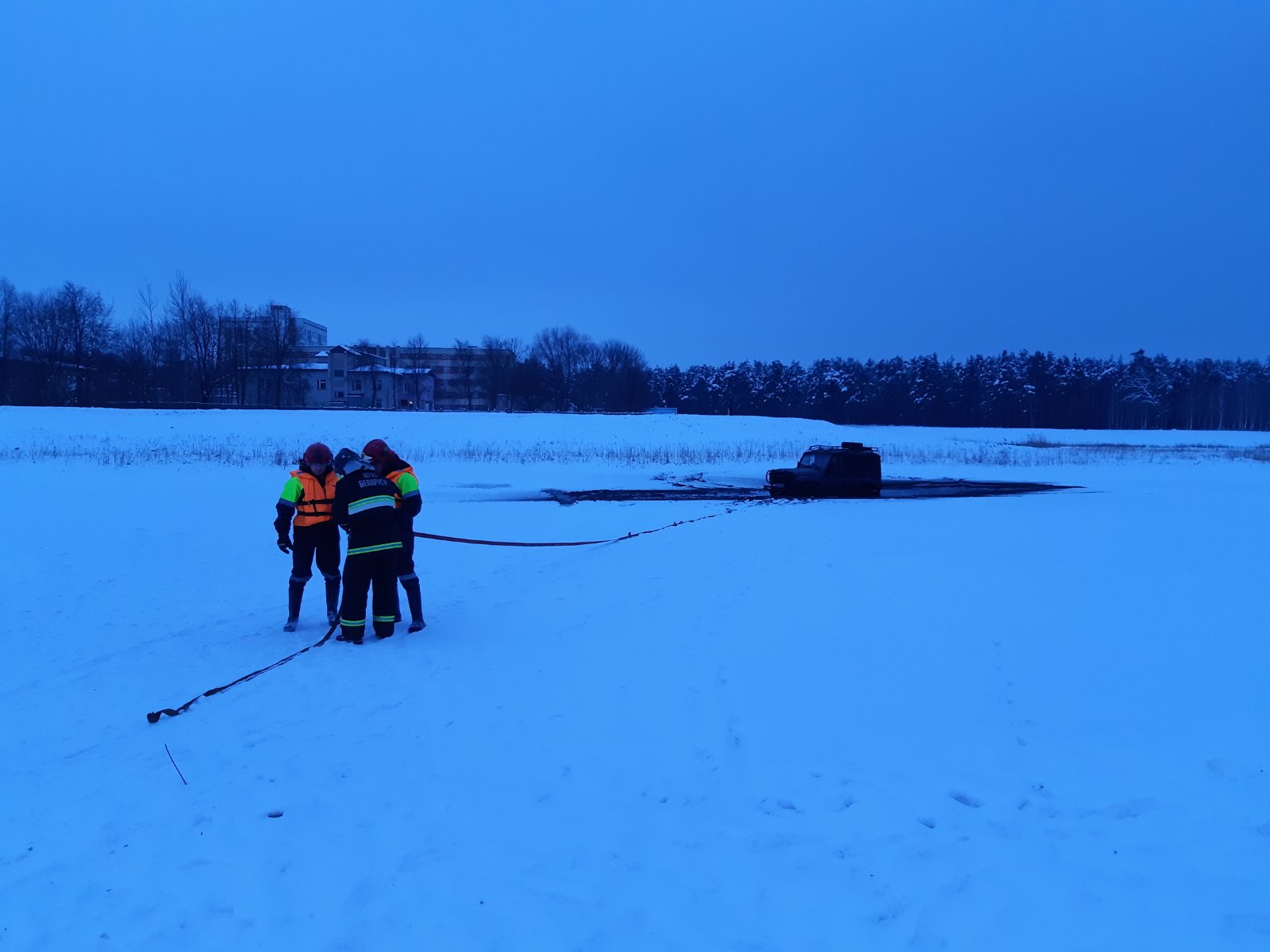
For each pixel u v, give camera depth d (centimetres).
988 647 652
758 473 3456
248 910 340
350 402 9531
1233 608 750
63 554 1366
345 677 655
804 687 587
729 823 411
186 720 566
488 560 1304
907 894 347
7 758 514
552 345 10331
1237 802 415
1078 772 453
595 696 586
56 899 350
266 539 1521
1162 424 10869
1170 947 309
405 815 419
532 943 317
